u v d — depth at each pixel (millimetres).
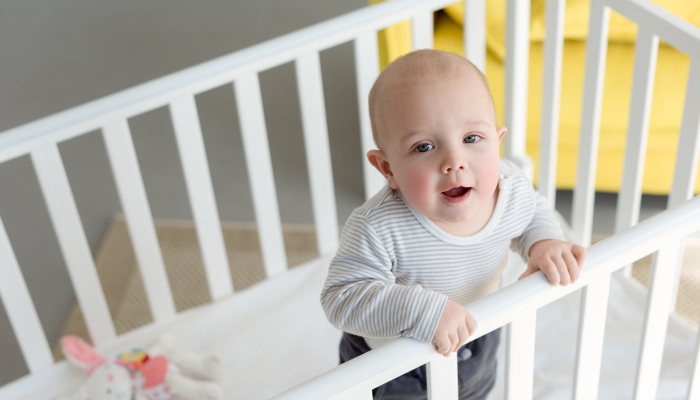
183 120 1278
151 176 2340
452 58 838
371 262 915
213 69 1252
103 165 2398
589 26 1335
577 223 1535
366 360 707
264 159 1396
